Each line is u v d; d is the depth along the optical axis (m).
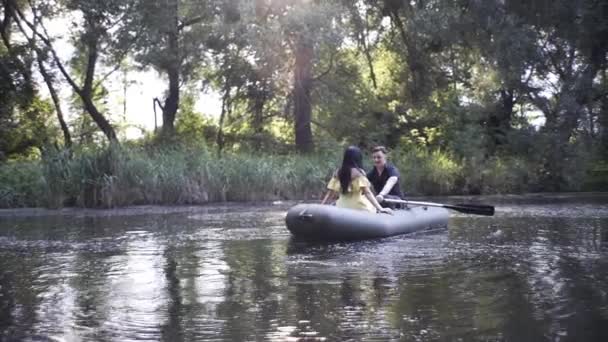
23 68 23.31
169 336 3.57
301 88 24.48
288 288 4.81
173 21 23.56
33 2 24.09
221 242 7.67
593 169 23.28
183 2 24.88
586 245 7.03
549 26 21.97
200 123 30.53
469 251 6.66
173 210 13.48
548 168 21.52
